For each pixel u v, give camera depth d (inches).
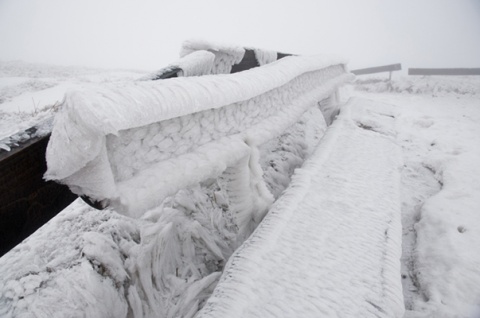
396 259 77.0
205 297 94.3
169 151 67.7
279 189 156.3
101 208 54.1
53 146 47.1
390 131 163.2
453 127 272.4
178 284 98.1
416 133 262.2
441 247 115.0
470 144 225.5
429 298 97.2
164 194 61.5
